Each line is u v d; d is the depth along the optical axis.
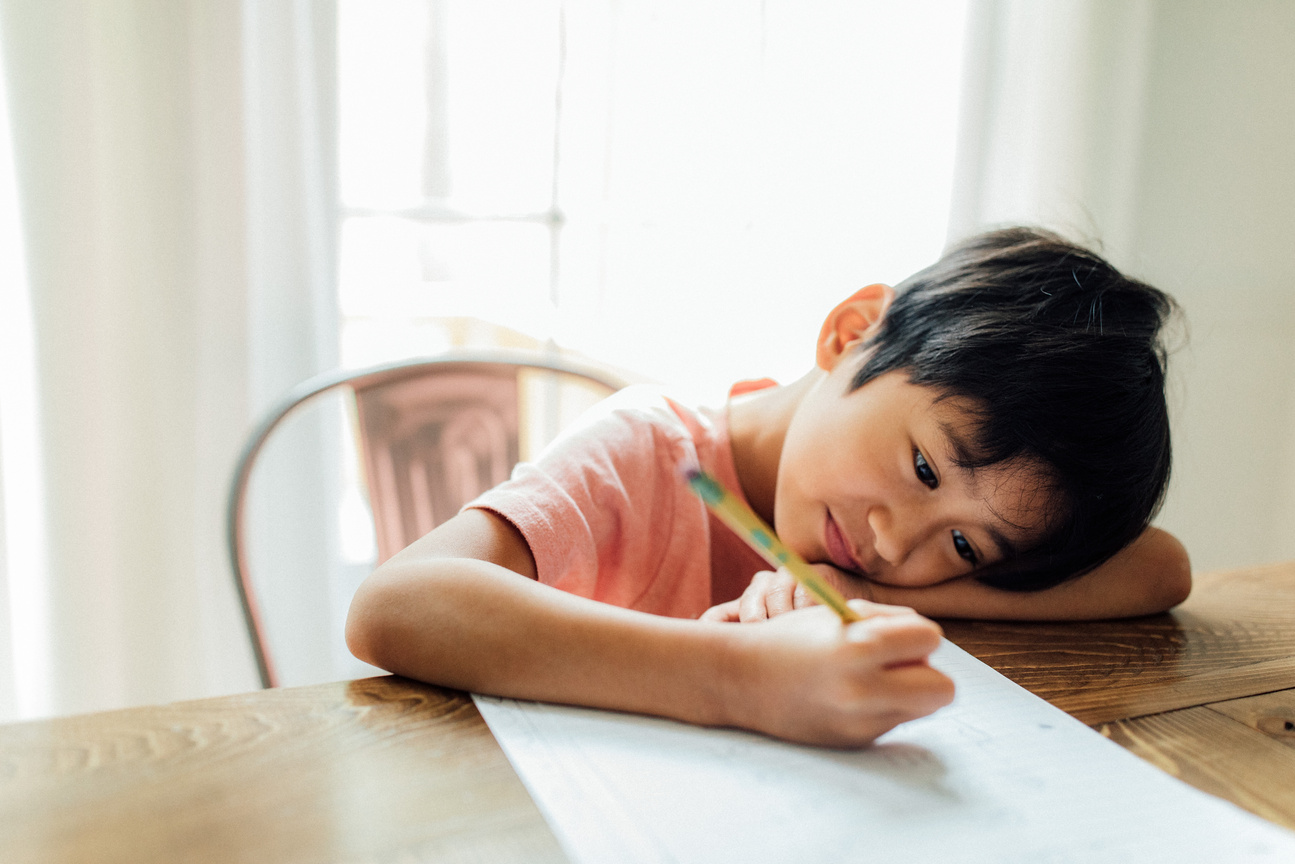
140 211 1.11
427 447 0.91
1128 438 0.62
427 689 0.44
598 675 0.42
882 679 0.39
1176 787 0.39
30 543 1.14
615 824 0.34
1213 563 1.78
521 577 0.48
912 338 0.66
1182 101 1.65
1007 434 0.59
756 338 1.48
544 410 1.37
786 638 0.41
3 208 1.07
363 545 1.38
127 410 1.14
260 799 0.35
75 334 1.09
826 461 0.67
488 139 1.33
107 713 0.41
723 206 1.44
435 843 0.32
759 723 0.41
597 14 1.33
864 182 1.51
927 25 1.50
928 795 0.37
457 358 0.92
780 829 0.34
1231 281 1.73
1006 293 0.65
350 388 0.88
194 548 1.19
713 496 0.36
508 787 0.36
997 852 0.33
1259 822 0.36
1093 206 1.62
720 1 1.38
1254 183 1.72
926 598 0.64
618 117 1.36
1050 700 0.48
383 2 1.26
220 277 1.15
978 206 1.57
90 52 1.06
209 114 1.12
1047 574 0.63
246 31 1.12
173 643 1.20
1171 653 0.56
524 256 1.37
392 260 1.32
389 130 1.29
